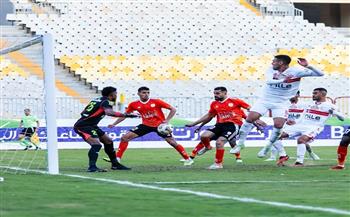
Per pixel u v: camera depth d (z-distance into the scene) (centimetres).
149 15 9681
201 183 3027
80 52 9125
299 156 4344
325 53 9769
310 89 9344
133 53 9256
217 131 4212
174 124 7438
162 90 9044
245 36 9712
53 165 3597
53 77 3562
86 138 3828
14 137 6944
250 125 4056
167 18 9700
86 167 4262
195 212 2053
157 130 4394
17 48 3741
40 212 2042
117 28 9444
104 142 3934
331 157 5481
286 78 3975
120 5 9725
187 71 9250
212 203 2259
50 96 3569
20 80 8519
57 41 9144
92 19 9456
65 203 2252
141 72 9125
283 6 10306
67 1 9625
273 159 5031
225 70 9344
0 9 10275
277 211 2075
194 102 7881
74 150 6819
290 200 2367
